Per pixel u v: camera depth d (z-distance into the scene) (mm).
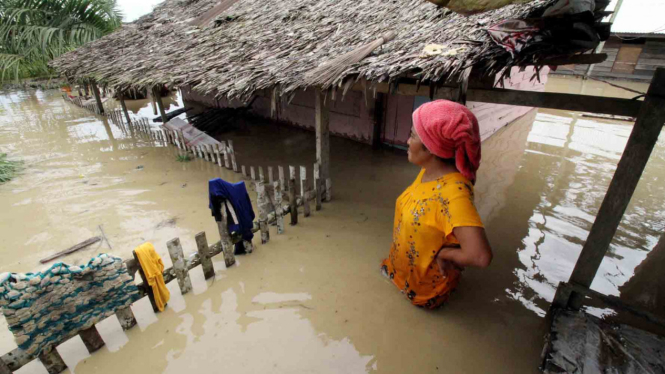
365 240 4508
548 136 8883
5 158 7410
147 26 10141
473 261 2355
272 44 5699
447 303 3490
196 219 5109
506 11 3572
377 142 7863
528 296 3602
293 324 3256
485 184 6195
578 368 2605
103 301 2941
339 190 5980
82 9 16391
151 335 3168
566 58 2527
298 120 9523
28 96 14578
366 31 4781
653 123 2354
